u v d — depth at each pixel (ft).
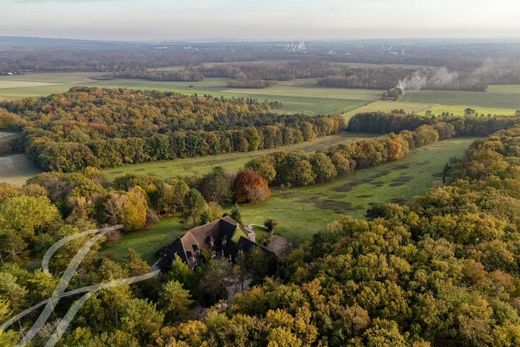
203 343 119.96
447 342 123.34
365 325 125.70
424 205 221.05
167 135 468.75
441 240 168.96
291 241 252.42
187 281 192.75
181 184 299.79
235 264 210.18
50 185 299.38
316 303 135.95
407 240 174.09
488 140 363.15
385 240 174.19
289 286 149.69
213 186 316.81
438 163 415.85
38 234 238.89
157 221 281.54
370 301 134.41
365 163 415.85
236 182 328.90
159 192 295.48
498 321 123.13
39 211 238.07
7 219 228.63
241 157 468.75
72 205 260.62
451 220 183.01
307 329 125.08
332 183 377.50
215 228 239.50
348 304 136.36
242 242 225.15
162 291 174.50
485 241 165.48
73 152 415.64
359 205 315.17
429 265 152.25
